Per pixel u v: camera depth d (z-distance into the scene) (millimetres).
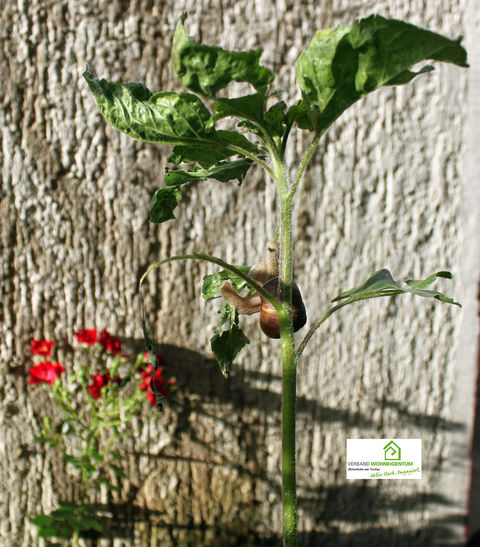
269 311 923
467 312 1632
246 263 1589
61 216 1557
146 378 1536
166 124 814
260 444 1681
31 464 1661
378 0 1489
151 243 1580
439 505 1726
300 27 1499
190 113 809
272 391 1651
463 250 1603
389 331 1632
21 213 1547
